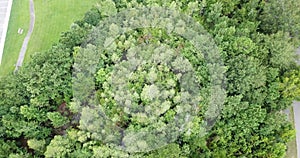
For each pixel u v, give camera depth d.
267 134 40.09
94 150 37.12
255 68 41.12
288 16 45.47
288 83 42.03
